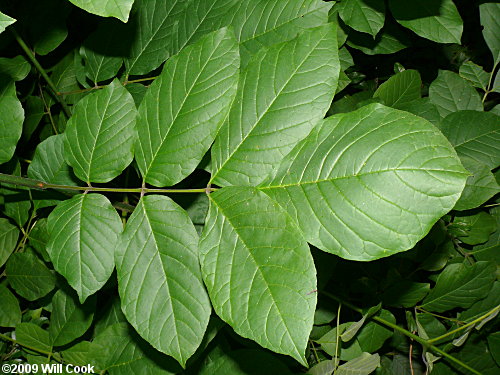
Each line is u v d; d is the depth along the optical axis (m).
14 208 0.46
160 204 0.30
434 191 0.24
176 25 0.46
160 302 0.29
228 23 0.42
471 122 0.50
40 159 0.44
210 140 0.30
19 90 0.53
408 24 0.44
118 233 0.33
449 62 0.65
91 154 0.34
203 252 0.27
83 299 0.32
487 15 0.52
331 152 0.27
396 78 0.49
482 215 0.50
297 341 0.24
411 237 0.25
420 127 0.26
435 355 0.50
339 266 0.52
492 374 0.51
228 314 0.26
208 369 0.42
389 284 0.50
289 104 0.29
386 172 0.25
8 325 0.47
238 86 0.30
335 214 0.26
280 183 0.28
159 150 0.31
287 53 0.30
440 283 0.50
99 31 0.48
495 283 0.50
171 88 0.31
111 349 0.44
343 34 0.48
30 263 0.47
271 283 0.25
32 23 0.50
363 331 0.49
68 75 0.54
